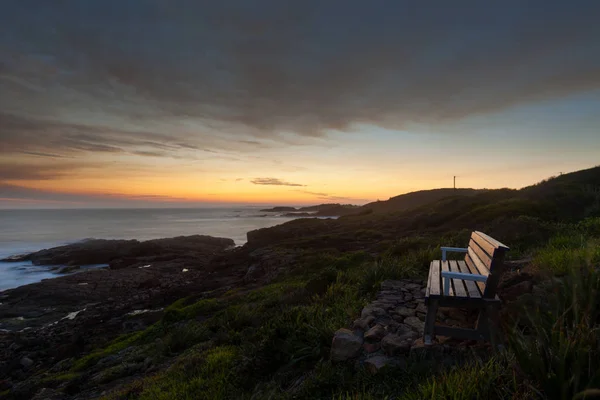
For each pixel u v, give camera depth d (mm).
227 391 4980
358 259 15680
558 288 3982
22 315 26703
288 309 7199
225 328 8766
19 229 155625
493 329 3572
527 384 2639
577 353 2533
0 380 13758
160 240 68000
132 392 6297
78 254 55594
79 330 20734
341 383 3787
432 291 3928
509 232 10664
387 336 4266
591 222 10133
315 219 64500
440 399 2816
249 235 60281
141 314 21297
